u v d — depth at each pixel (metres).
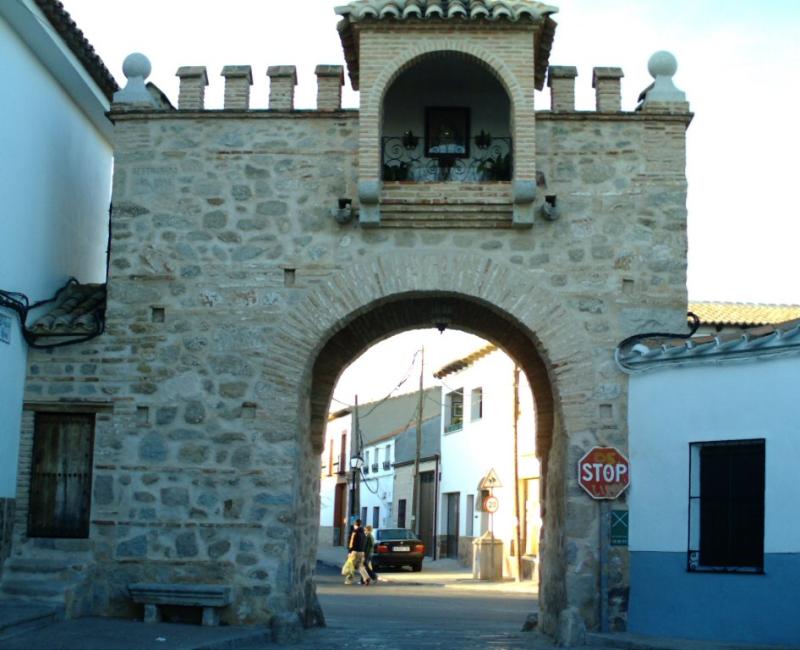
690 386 13.54
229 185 14.68
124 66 15.03
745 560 12.98
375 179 14.00
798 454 12.38
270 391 14.24
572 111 14.59
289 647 12.88
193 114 14.76
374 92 14.16
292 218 14.57
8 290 14.16
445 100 15.83
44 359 14.40
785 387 12.60
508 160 14.96
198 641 11.90
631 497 13.91
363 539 29.97
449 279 14.34
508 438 33.06
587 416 14.08
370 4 14.12
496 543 31.08
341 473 59.16
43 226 15.56
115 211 14.68
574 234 14.43
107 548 14.00
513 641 14.23
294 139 14.72
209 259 14.55
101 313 14.71
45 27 14.42
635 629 13.60
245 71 14.88
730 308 26.38
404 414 56.06
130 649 11.04
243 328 14.39
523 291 14.30
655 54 14.85
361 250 14.47
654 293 14.33
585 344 14.21
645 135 14.63
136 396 14.29
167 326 14.42
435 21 14.09
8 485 13.87
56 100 16.14
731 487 13.21
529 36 14.21
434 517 41.50
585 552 13.81
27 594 13.27
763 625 12.50
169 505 14.05
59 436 14.43
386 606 21.25
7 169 14.14
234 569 13.88
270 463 14.10
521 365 16.91
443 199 14.23
